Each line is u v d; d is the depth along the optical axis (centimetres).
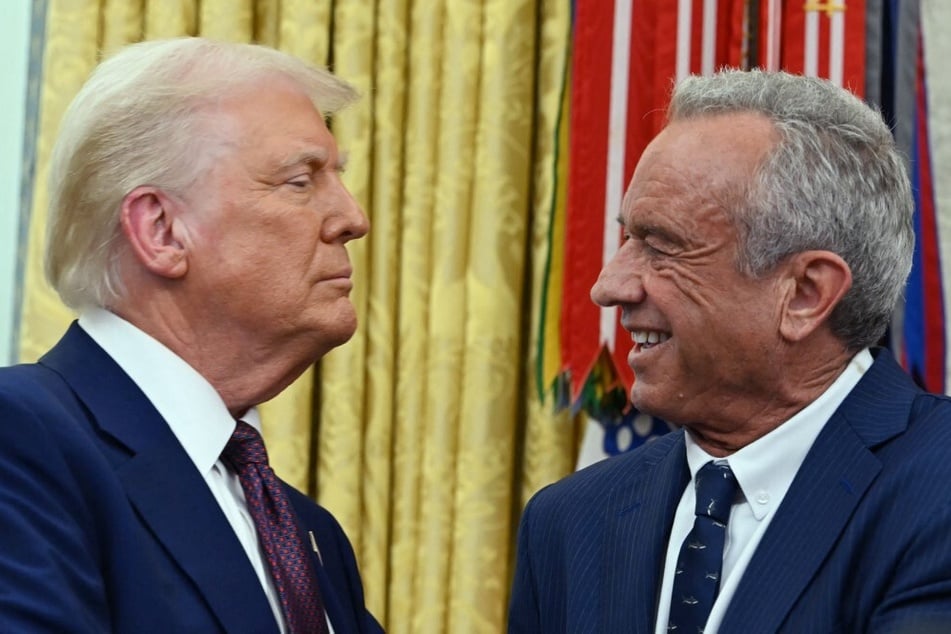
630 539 189
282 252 188
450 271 314
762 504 179
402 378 314
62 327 308
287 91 194
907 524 165
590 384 296
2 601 156
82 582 162
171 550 172
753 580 172
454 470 312
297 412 309
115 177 185
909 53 300
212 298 187
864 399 180
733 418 183
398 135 318
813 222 177
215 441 184
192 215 186
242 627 172
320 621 185
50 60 314
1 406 168
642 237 185
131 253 187
